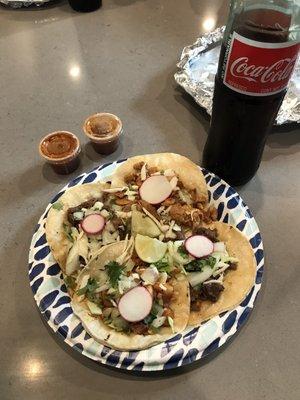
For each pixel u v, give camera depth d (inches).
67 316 10.5
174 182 12.7
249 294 10.8
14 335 11.1
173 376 10.3
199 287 11.0
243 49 9.9
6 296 11.8
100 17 20.2
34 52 18.8
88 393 10.2
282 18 10.3
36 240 11.8
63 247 11.6
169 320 10.3
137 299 10.5
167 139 15.4
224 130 12.0
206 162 13.8
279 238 12.8
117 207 12.5
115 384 10.3
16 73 17.9
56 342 10.9
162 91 17.0
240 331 11.0
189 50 16.7
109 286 10.9
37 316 11.4
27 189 14.2
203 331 10.2
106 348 10.0
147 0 20.9
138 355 9.8
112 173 13.2
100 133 14.3
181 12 20.4
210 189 12.8
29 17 20.2
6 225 13.3
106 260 11.2
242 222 12.1
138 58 18.3
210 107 15.1
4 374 10.5
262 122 11.5
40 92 17.2
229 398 10.0
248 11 10.5
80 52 18.7
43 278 11.1
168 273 11.2
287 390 10.1
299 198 13.7
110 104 16.6
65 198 12.5
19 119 16.3
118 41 19.1
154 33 19.4
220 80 11.1
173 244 11.6
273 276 12.0
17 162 14.9
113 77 17.6
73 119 16.2
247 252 11.4
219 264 11.2
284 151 14.9
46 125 16.0
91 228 11.9
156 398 10.1
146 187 12.6
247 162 12.9
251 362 10.5
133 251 11.4
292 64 10.3
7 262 12.5
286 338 10.9
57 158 13.8
